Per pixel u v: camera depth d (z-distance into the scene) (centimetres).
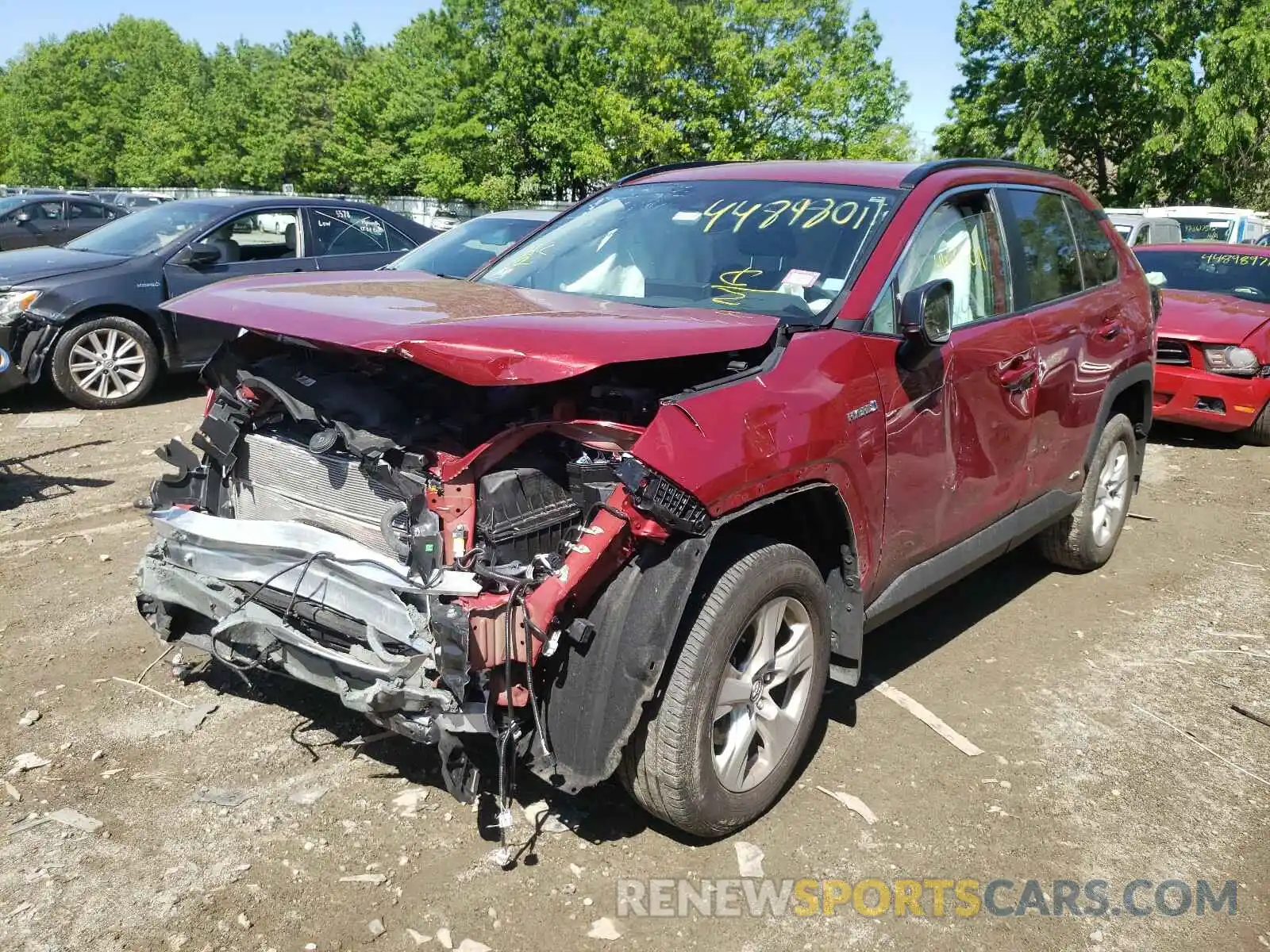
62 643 406
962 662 431
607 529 255
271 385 296
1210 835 318
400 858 286
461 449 266
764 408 281
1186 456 812
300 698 370
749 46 3547
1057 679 418
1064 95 3394
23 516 559
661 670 257
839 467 304
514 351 246
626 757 281
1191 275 958
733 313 319
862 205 365
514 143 3859
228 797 309
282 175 5744
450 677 247
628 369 287
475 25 3884
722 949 260
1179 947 269
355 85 5091
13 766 321
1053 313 431
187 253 879
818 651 319
